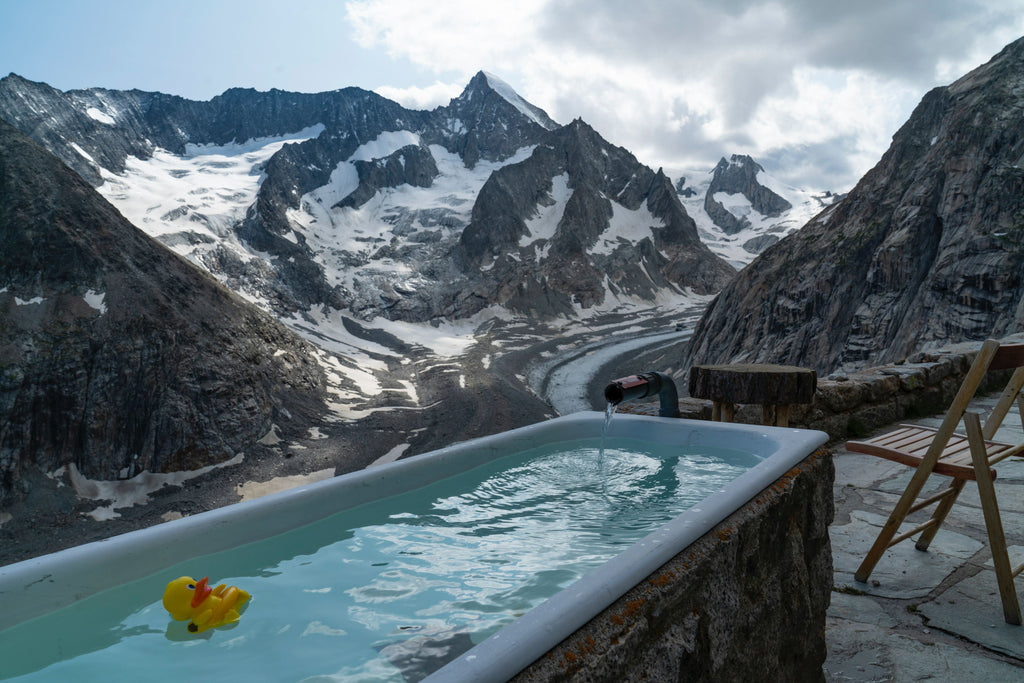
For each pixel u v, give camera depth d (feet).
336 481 6.86
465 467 8.37
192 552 5.47
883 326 120.16
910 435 10.08
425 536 6.62
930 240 120.37
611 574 3.82
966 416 8.33
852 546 10.96
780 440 7.79
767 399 12.03
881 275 124.77
